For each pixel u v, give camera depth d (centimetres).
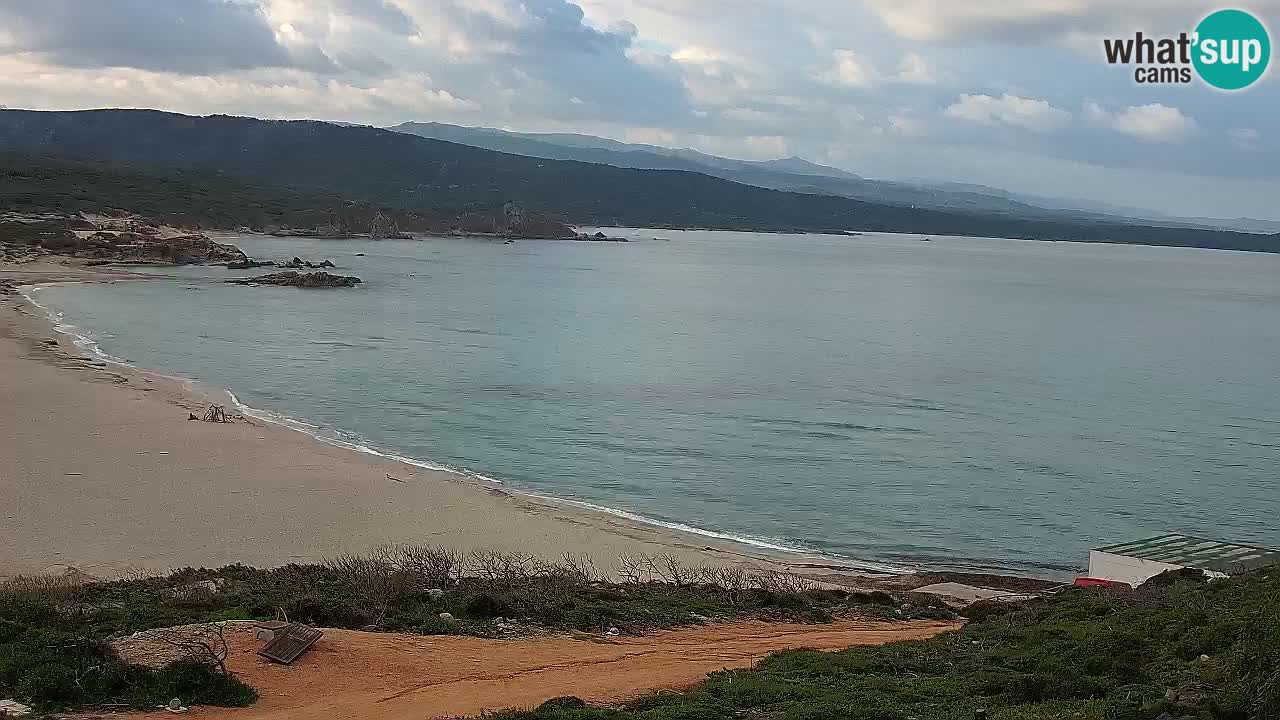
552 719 1268
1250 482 4394
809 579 2938
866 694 1419
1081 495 4128
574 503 3731
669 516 3653
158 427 4262
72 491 3241
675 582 2630
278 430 4534
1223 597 1977
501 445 4606
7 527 2847
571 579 2409
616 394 5947
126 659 1405
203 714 1285
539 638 1809
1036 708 1316
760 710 1366
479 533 3138
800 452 4675
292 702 1361
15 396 4691
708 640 1920
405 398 5600
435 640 1705
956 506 3925
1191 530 3716
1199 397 6544
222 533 2933
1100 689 1427
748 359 7588
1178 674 1434
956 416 5638
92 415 4403
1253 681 1267
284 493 3406
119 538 2823
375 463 4050
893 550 3409
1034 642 1762
